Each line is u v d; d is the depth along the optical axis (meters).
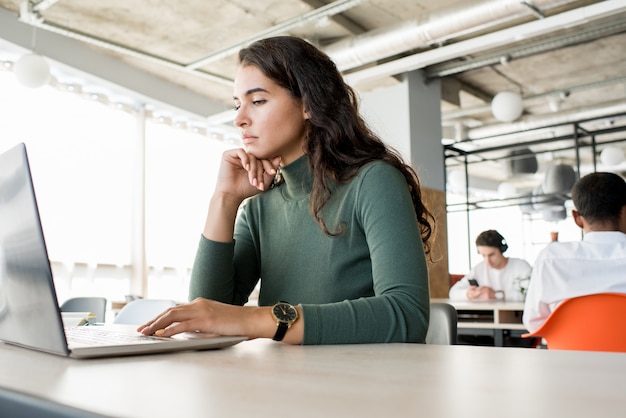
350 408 0.37
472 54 6.28
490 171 10.98
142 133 6.15
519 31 4.33
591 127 8.94
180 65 5.30
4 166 0.66
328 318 0.86
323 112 1.22
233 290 1.35
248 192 1.32
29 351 0.73
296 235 1.24
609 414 0.36
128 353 0.67
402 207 1.07
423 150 6.31
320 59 1.26
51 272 0.61
